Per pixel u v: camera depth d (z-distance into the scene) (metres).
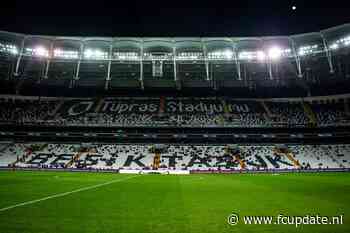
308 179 38.47
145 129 63.19
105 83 71.06
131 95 73.25
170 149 60.16
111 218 14.54
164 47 67.62
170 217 14.88
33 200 19.64
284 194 23.81
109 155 57.75
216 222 13.84
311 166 54.00
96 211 16.19
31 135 62.78
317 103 69.50
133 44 67.00
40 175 41.53
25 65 66.94
